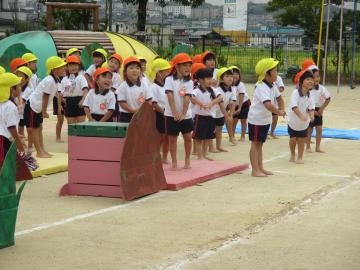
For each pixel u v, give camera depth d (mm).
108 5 41875
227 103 13336
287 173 10891
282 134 15766
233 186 9781
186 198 8938
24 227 7387
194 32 67188
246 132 16016
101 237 7004
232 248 6648
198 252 6500
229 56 42469
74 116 13703
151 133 9195
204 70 11484
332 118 19391
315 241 6934
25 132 14500
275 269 6023
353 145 14281
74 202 8656
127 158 8758
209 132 11844
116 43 22359
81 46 21844
